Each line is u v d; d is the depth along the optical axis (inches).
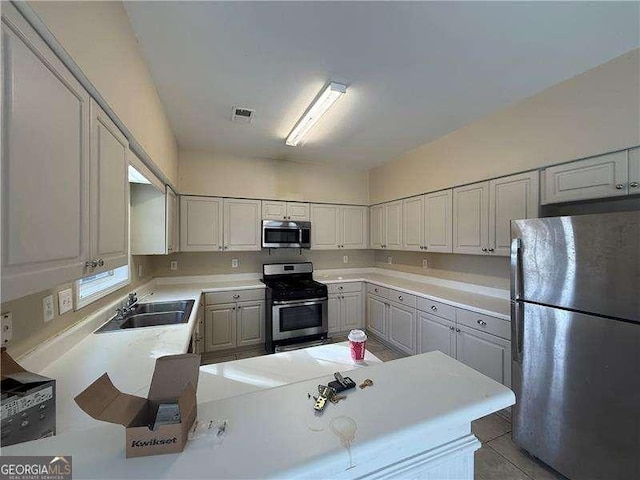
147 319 88.4
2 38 23.7
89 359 51.9
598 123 71.7
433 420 22.1
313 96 86.0
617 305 53.0
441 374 29.3
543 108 83.7
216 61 68.9
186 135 117.6
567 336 60.2
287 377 46.1
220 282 143.9
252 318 134.3
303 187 159.6
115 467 17.1
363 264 181.9
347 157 149.6
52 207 30.3
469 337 94.0
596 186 69.6
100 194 42.7
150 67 70.6
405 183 143.7
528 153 87.7
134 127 58.1
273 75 75.0
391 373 29.3
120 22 50.0
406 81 78.5
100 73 41.1
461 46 64.6
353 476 20.2
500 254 92.7
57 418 34.7
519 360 69.3
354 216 169.2
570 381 59.9
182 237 129.9
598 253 55.5
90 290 71.0
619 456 53.2
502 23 57.7
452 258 126.3
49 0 28.8
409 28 59.0
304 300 134.4
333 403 23.9
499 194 93.2
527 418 67.9
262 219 145.2
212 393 41.6
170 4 52.1
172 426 18.3
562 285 60.9
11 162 24.5
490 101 90.2
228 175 143.2
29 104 26.9
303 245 149.1
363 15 55.5
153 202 99.3
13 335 41.1
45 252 29.0
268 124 106.6
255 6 53.1
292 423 21.2
